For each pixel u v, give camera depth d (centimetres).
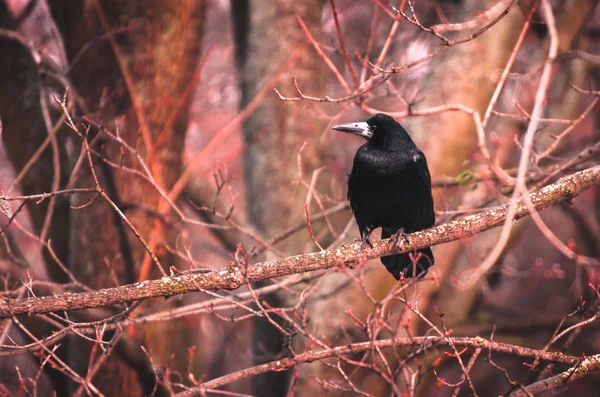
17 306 685
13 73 1309
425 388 1393
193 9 1245
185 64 1240
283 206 1360
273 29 1380
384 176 963
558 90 1472
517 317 1928
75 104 1176
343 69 1389
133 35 1208
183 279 723
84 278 1173
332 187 1349
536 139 1126
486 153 924
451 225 809
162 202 1185
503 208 803
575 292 1252
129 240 1098
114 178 1074
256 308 1285
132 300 711
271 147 1378
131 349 1059
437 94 1356
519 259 2439
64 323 1058
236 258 750
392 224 1009
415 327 1315
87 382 733
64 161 1291
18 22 1389
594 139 1566
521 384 716
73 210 1213
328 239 1335
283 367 774
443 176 1253
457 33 1402
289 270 754
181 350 1243
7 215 754
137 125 1191
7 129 1301
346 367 1240
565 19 1423
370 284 1293
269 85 1279
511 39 1364
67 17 1212
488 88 1345
